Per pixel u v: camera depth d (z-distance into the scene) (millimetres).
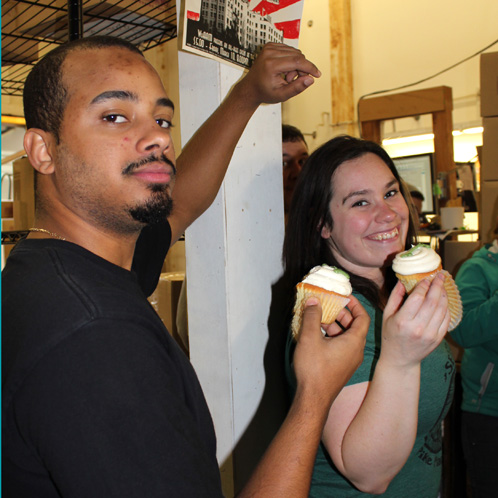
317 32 5484
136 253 951
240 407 1230
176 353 677
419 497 1099
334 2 5160
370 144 1313
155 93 703
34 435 502
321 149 1317
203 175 1106
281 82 1089
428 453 1129
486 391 1731
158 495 496
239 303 1230
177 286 1860
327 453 1062
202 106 1232
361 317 855
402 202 1318
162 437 516
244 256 1247
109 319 542
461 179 3627
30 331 524
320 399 705
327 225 1303
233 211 1215
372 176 1236
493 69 2316
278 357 1366
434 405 1104
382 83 5102
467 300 1787
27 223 1956
